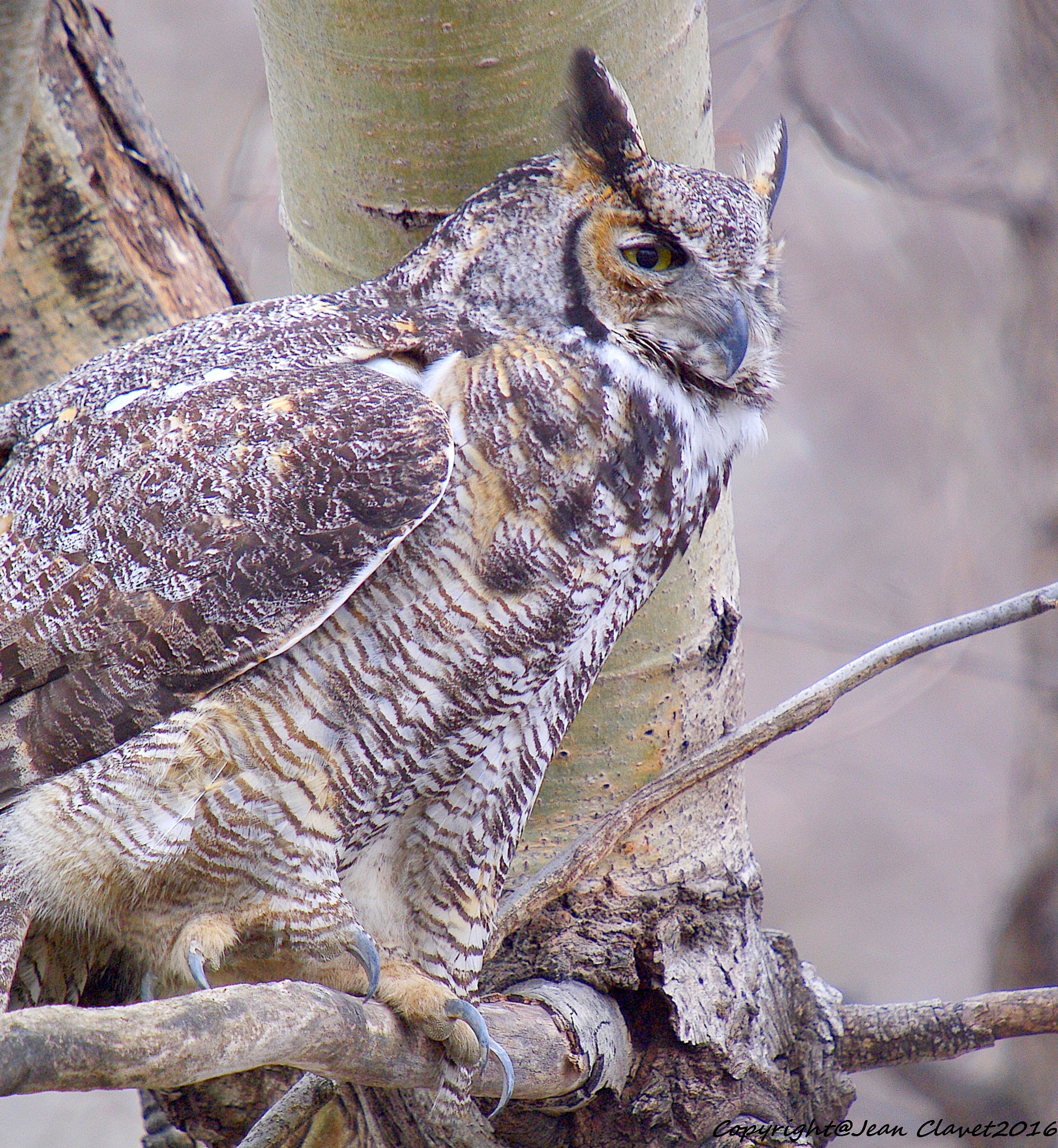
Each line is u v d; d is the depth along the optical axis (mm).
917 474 12680
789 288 8312
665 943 8234
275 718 8141
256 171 8648
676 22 8227
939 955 12930
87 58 8273
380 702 8148
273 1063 8047
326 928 8156
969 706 13883
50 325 8273
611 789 8266
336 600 8125
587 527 8172
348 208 8234
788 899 13422
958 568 9891
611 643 8211
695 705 8273
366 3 8195
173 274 8289
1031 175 9781
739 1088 8219
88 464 8156
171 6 11438
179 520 8133
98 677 8133
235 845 8141
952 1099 8812
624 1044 8219
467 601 8148
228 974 8172
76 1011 7973
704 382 8227
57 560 8141
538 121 8211
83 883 8133
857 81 10992
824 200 12602
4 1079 7949
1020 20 9719
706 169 8266
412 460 8133
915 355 12391
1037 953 9055
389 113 8211
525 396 8164
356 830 8180
